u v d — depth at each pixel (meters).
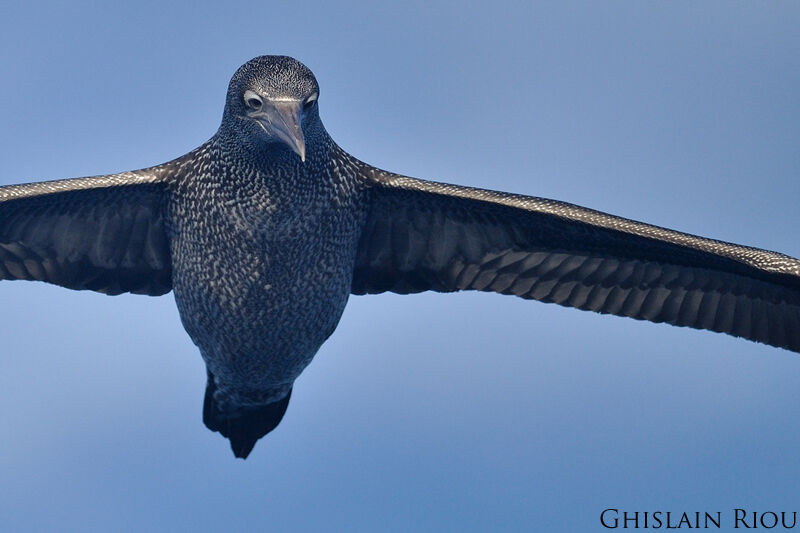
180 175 17.22
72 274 17.72
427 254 18.03
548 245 17.92
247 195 16.64
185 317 17.72
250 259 16.88
